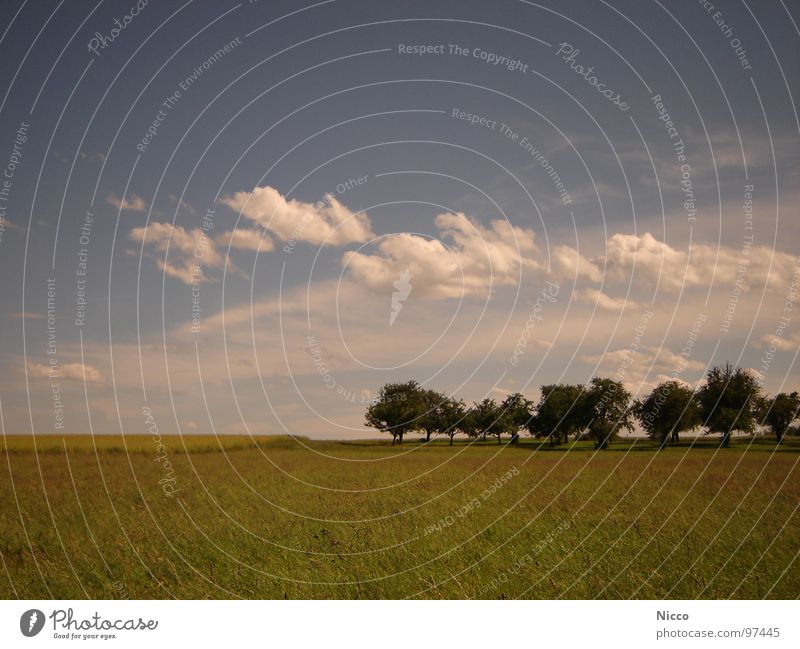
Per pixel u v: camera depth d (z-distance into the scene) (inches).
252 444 1813.5
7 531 447.2
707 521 453.1
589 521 468.4
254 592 329.1
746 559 356.2
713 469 897.5
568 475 840.3
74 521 486.3
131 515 511.5
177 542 416.8
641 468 956.6
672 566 347.9
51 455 1278.3
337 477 832.3
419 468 991.0
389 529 455.5
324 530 451.5
